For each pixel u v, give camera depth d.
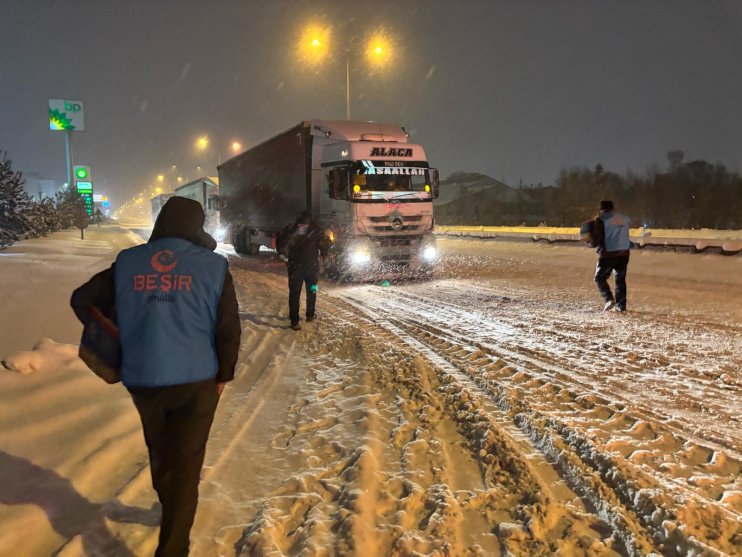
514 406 4.52
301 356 6.55
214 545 2.80
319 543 2.75
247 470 3.64
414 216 13.85
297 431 4.26
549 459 3.62
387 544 2.77
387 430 4.20
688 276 13.05
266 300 10.70
